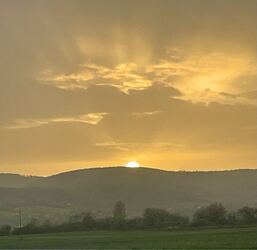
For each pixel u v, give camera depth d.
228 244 123.56
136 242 147.38
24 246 149.12
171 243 136.50
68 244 151.12
